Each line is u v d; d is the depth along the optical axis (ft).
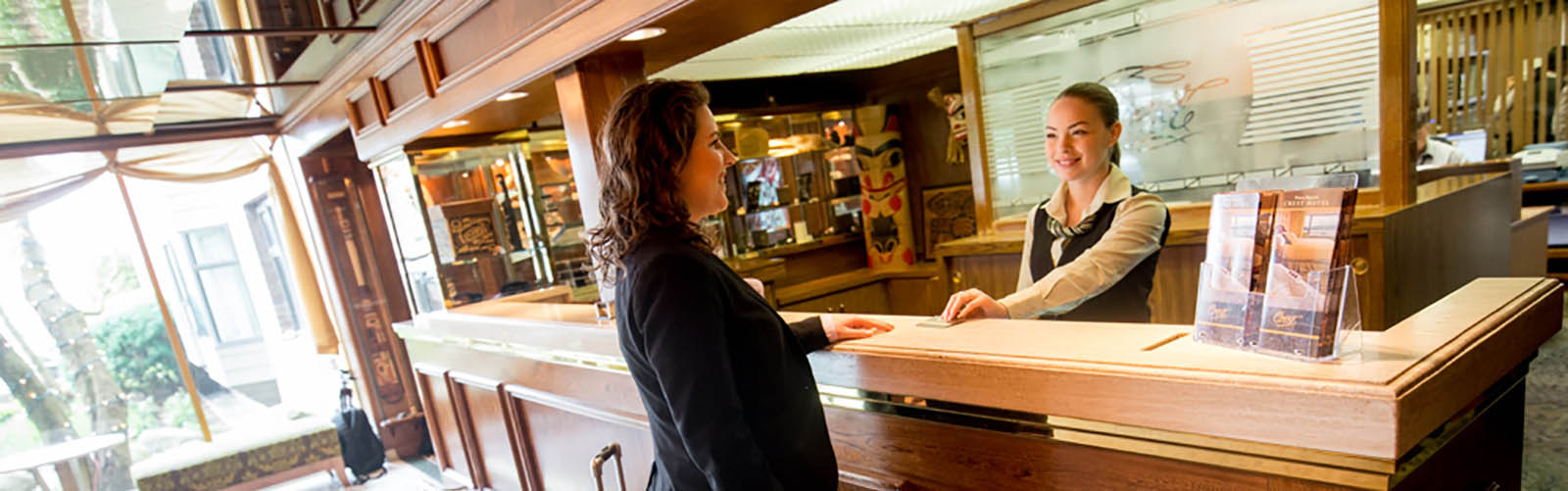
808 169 18.37
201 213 16.89
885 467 5.68
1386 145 8.44
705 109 4.41
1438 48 20.94
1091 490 4.46
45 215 14.88
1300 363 3.60
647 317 4.00
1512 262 11.85
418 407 16.87
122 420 15.88
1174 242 9.44
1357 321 3.61
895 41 13.83
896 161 17.34
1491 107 20.39
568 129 6.97
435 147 11.44
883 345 5.32
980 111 12.26
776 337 4.39
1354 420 3.29
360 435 15.47
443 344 12.39
